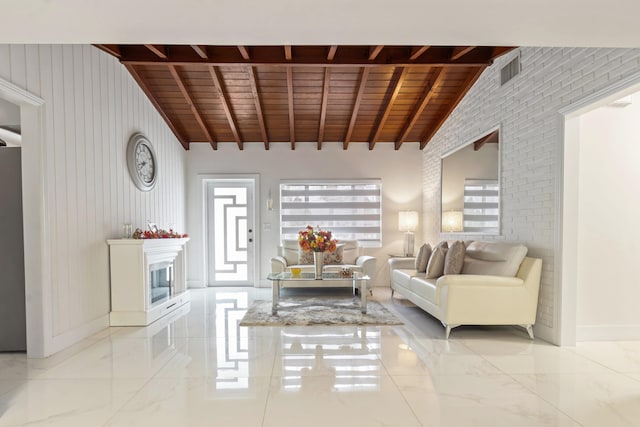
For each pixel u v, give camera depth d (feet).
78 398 7.47
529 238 12.02
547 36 6.71
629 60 8.40
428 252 15.92
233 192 22.39
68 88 11.25
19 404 7.23
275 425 6.43
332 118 19.53
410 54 14.23
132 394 7.63
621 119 11.12
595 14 5.82
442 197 19.17
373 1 5.43
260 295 19.01
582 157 11.02
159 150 18.12
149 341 11.27
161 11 5.65
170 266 16.29
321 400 7.34
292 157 21.91
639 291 11.16
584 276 11.07
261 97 17.71
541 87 11.41
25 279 9.98
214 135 21.15
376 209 22.07
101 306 12.69
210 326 12.98
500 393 7.64
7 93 9.05
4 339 10.35
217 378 8.41
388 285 21.90
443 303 11.40
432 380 8.29
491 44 7.04
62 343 10.62
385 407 7.05
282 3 5.48
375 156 22.03
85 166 12.04
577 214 10.55
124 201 14.62
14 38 6.53
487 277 11.19
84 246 11.86
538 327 11.50
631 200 11.16
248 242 22.36
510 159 13.10
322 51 14.20
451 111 18.08
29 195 10.03
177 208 20.44
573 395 7.55
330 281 16.74
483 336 11.67
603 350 10.28
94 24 6.05
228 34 6.53
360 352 10.14
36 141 10.06
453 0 5.41
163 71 15.85
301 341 11.17
